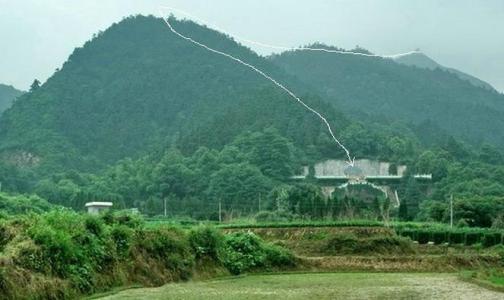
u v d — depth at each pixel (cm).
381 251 7556
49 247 3862
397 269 6384
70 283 3916
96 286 4200
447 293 4375
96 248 4344
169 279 4991
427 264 6506
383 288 4712
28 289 3531
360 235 8131
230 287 4772
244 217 14525
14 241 3841
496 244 9200
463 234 9544
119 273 4525
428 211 14638
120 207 15625
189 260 5328
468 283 5081
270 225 8950
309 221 9894
